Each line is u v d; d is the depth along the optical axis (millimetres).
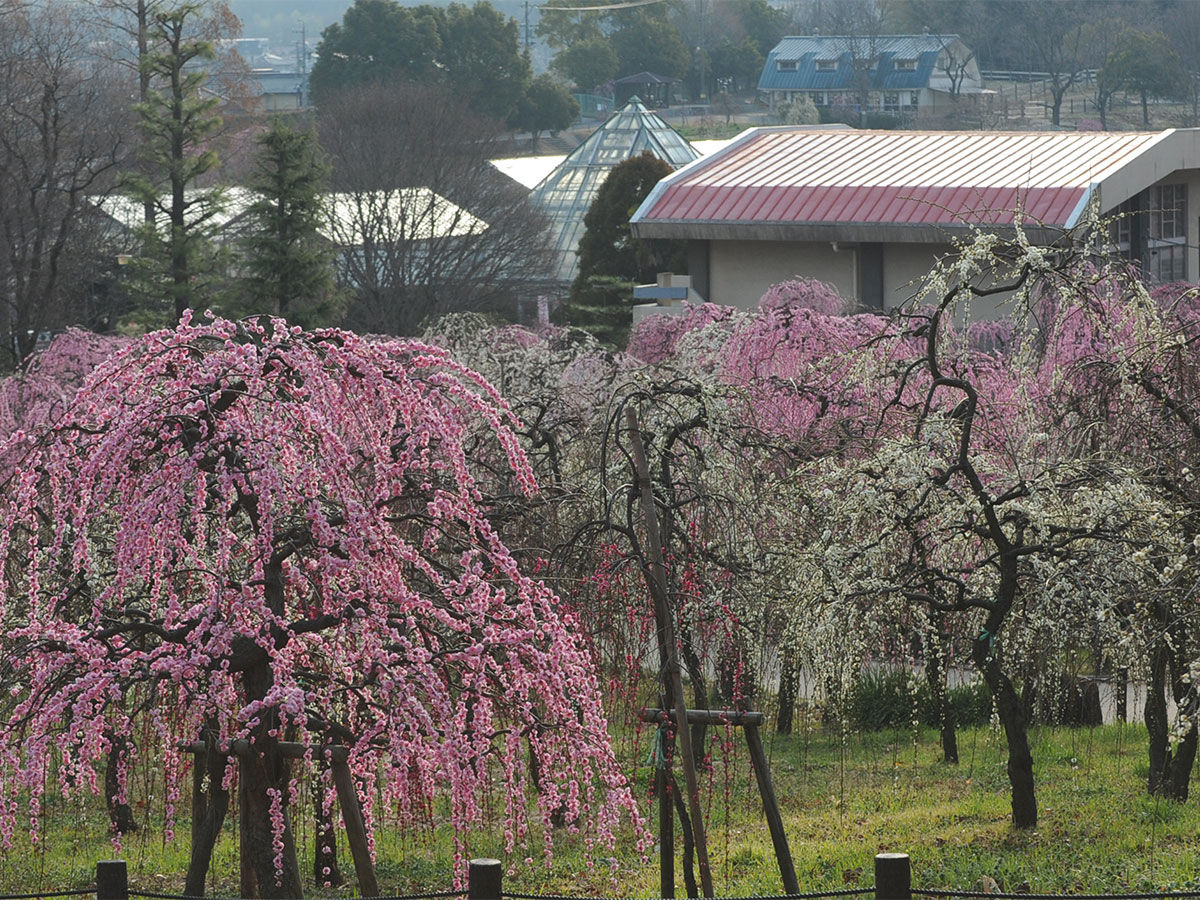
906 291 95375
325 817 23828
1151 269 96938
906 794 38219
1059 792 36406
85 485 20875
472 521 23016
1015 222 32156
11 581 28094
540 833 34656
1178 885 26438
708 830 35219
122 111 138750
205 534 23719
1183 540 29484
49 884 30297
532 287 131625
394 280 120875
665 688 26547
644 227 101125
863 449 38906
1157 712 33938
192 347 23312
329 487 21812
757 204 98750
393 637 21125
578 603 33062
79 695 20578
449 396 24688
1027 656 34312
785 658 40906
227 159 160250
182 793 36750
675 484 35375
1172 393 34031
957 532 31344
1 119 106375
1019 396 34969
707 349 55281
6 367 95938
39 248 97375
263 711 21422
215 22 176500
